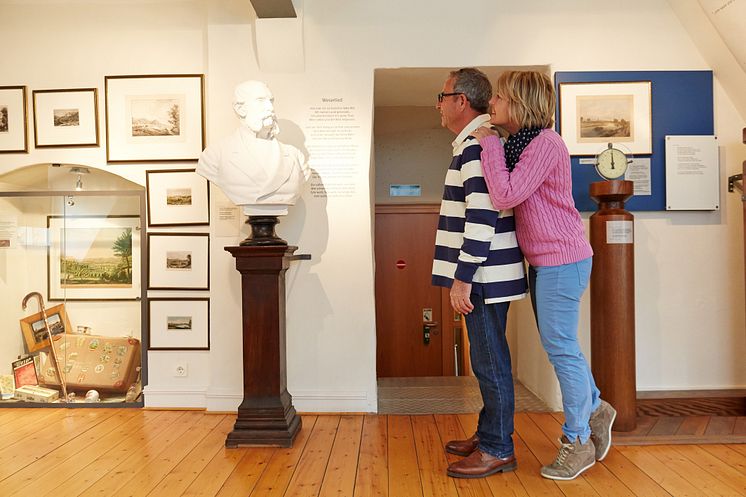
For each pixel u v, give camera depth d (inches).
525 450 118.1
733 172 151.6
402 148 221.9
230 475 106.3
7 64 161.2
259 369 125.4
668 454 113.3
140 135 159.5
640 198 150.2
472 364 105.5
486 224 96.8
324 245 151.5
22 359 163.8
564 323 100.7
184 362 158.2
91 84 160.2
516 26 150.3
